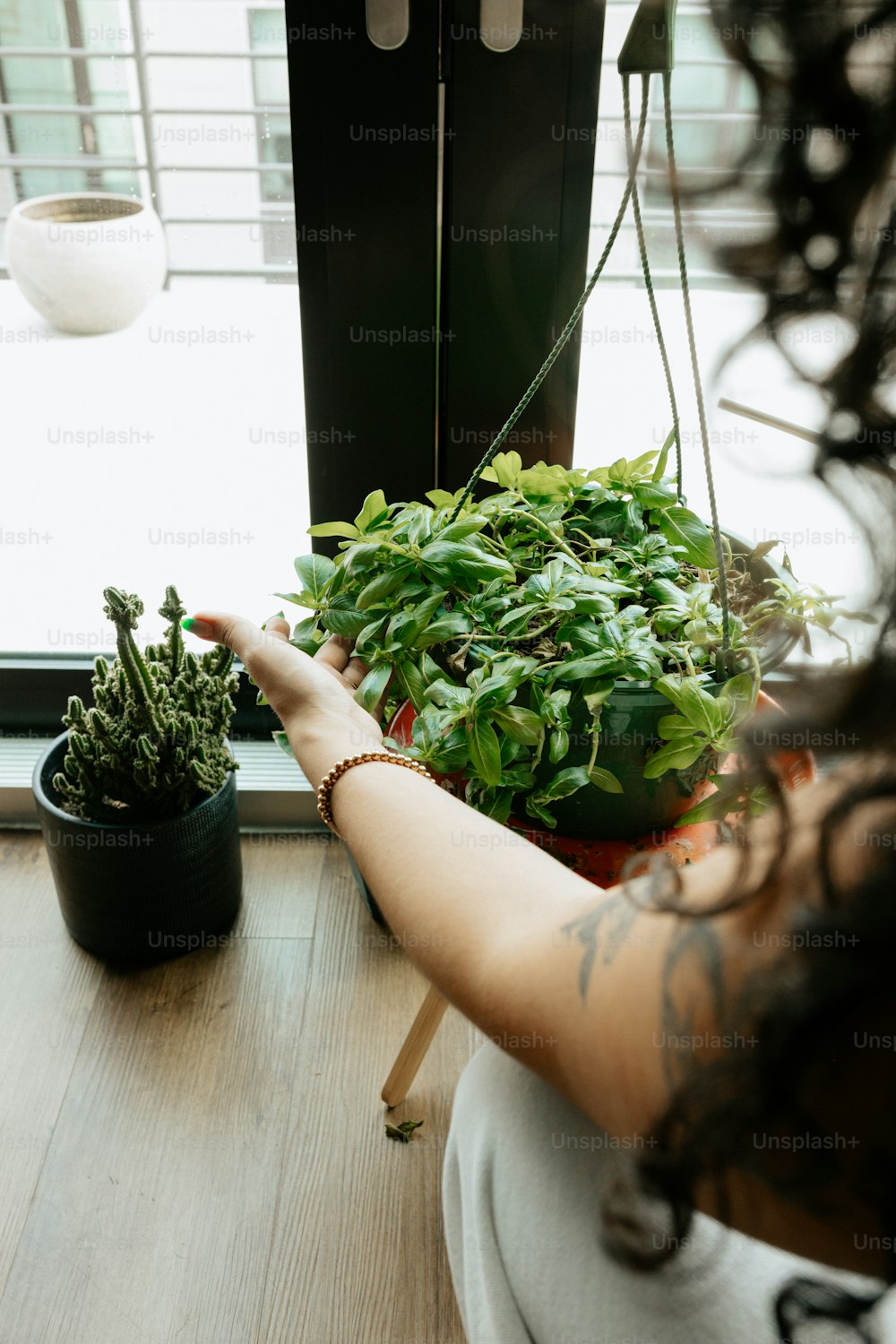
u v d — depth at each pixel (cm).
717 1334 54
